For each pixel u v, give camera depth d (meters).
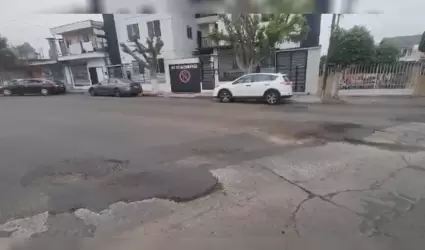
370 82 12.53
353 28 18.55
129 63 19.89
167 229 2.41
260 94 10.69
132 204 2.87
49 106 11.35
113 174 3.69
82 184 3.40
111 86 15.72
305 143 4.93
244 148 4.70
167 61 16.41
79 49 21.62
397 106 9.16
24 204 2.92
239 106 10.11
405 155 4.15
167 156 4.38
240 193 3.03
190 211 2.69
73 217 2.65
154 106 10.61
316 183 3.24
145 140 5.39
